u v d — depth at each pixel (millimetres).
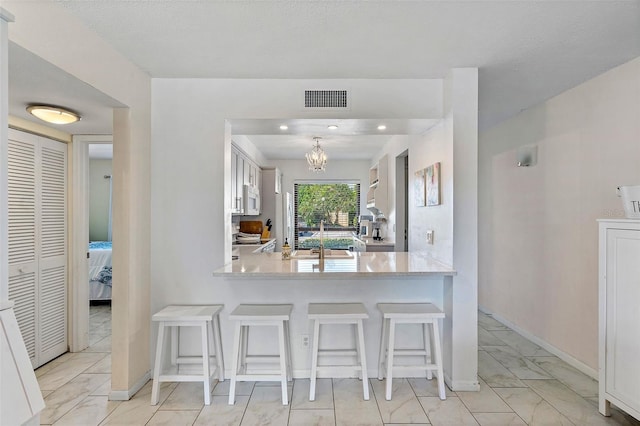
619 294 2115
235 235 5855
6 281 1131
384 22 1975
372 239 5578
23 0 1604
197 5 1808
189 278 2795
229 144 2941
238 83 2781
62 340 3275
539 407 2361
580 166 2896
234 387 2422
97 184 6570
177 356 2803
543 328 3396
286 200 7305
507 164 3990
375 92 2789
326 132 3260
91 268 4922
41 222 3012
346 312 2521
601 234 2246
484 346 3463
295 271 2490
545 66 2549
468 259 2600
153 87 2770
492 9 1849
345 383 2729
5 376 1057
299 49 2295
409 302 2848
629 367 2049
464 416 2260
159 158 2771
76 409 2355
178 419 2242
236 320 2453
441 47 2268
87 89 2115
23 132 2828
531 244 3566
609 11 1863
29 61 1730
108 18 1927
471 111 2590
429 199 3096
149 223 2760
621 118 2516
